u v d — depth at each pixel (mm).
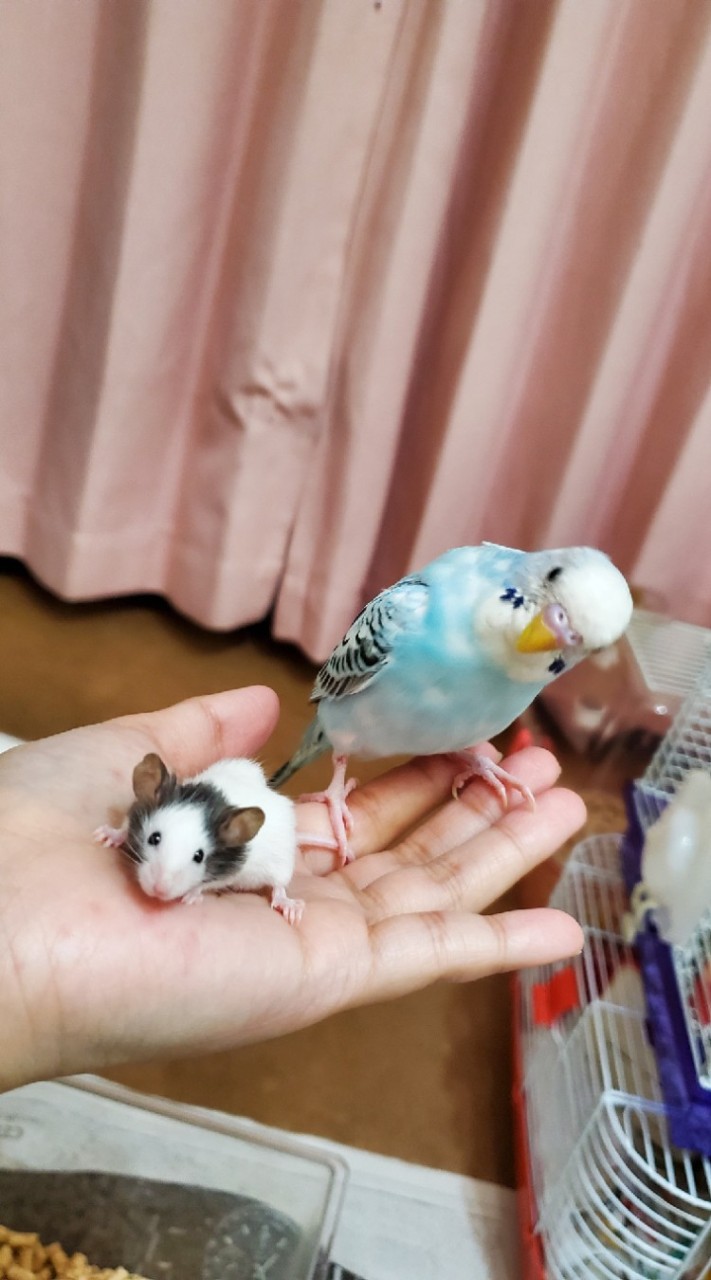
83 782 217
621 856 339
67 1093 272
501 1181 304
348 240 384
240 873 206
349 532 448
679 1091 249
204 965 188
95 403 414
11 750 225
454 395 418
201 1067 313
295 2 342
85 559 453
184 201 379
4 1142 260
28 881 184
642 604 450
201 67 352
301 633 483
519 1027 339
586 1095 276
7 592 483
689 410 416
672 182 365
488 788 287
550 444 442
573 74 347
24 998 174
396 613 230
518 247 380
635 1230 253
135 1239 246
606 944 320
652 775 351
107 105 364
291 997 200
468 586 224
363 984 213
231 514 442
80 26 353
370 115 357
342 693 251
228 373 414
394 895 249
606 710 441
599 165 382
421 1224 286
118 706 441
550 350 428
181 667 474
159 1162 262
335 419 429
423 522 453
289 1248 249
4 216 387
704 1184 254
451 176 383
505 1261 282
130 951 182
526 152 361
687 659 410
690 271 404
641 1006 292
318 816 277
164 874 180
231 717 265
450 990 360
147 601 504
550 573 208
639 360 414
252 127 373
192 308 414
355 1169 296
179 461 453
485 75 371
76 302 405
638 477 455
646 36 352
